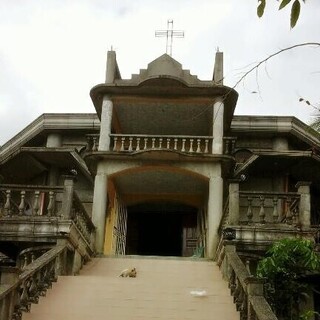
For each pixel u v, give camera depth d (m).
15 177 19.97
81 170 19.11
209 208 16.28
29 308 9.83
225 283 12.20
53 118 19.66
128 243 21.61
